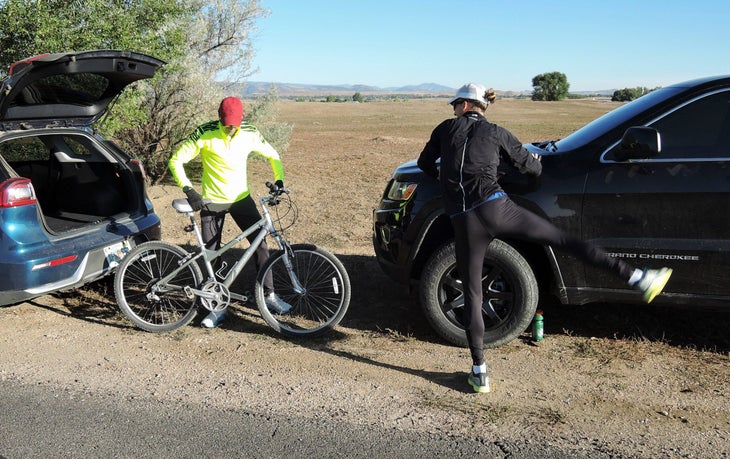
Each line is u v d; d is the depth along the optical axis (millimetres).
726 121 4125
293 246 4844
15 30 8367
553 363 4277
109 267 5078
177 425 3479
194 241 7750
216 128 4855
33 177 5984
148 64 5137
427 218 4543
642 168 4148
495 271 4395
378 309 5426
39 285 4594
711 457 3139
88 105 5457
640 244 4172
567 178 4285
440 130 3932
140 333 4887
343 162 17031
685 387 3900
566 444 3271
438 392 3869
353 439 3324
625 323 4977
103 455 3176
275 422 3508
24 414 3602
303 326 4938
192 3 13375
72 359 4387
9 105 4703
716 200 4023
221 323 5102
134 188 5543
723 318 5031
